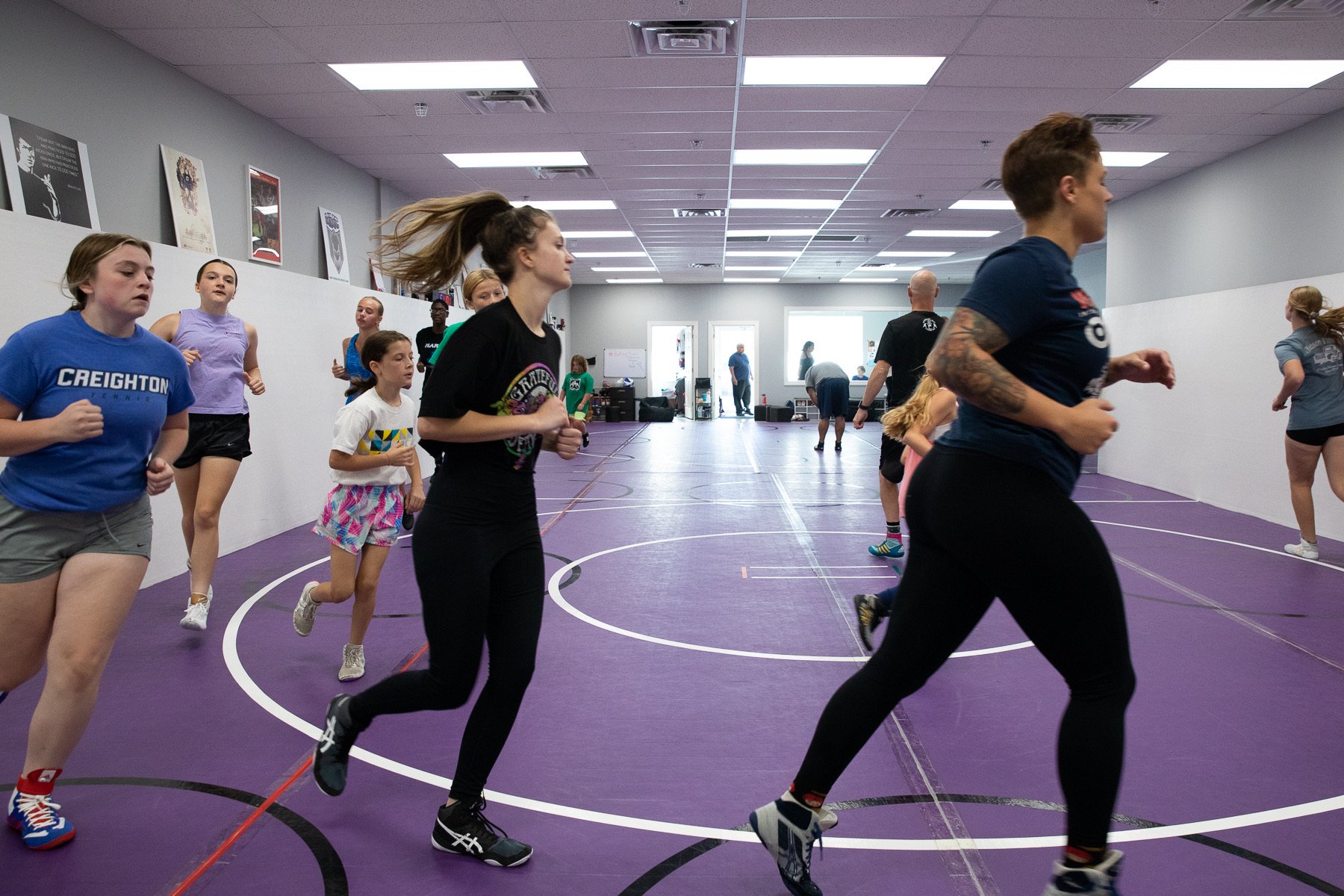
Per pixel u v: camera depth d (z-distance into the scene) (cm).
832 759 196
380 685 231
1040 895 212
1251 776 277
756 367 2397
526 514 231
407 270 247
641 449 1443
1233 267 970
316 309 754
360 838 241
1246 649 405
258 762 288
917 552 202
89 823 249
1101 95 782
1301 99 779
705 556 614
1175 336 924
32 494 229
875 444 1530
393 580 547
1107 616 177
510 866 226
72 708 234
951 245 1705
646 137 930
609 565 587
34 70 554
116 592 238
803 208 1341
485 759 229
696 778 278
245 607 479
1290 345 582
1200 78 733
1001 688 356
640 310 2402
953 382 177
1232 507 813
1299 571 559
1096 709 178
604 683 365
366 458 347
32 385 231
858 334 2388
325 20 613
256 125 837
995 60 700
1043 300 180
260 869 225
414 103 808
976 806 258
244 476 638
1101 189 190
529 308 229
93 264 236
